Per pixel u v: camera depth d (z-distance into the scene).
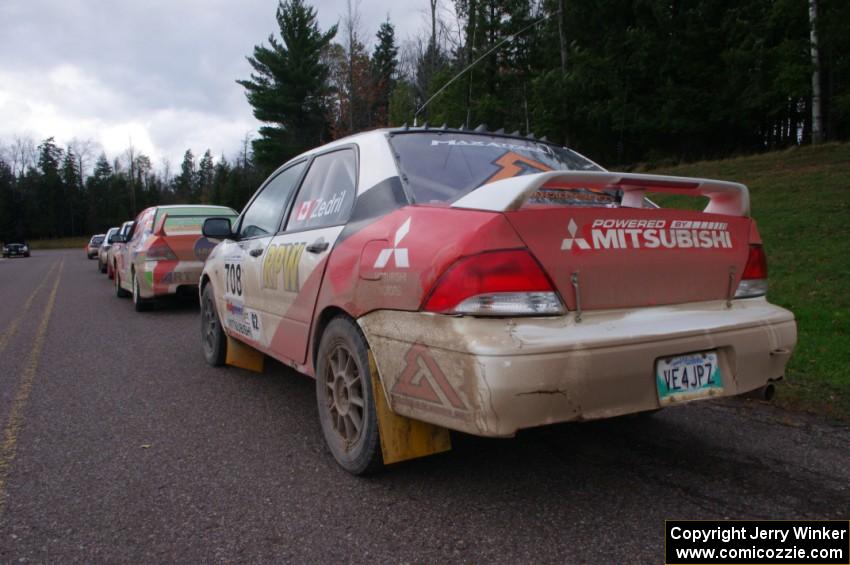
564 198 3.03
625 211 2.57
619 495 2.94
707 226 2.82
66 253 58.91
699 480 3.10
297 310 3.64
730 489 3.00
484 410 2.25
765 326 2.85
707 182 2.85
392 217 2.92
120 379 5.35
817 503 2.85
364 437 2.98
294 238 3.79
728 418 4.06
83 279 18.56
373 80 34.16
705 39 24.84
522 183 2.42
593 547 2.48
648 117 25.66
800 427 3.87
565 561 2.38
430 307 2.46
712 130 26.19
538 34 28.77
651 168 25.06
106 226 97.50
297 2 38.38
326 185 3.78
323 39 39.00
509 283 2.33
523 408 2.25
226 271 5.14
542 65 29.41
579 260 2.46
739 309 2.92
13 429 4.03
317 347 3.49
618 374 2.40
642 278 2.62
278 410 4.41
